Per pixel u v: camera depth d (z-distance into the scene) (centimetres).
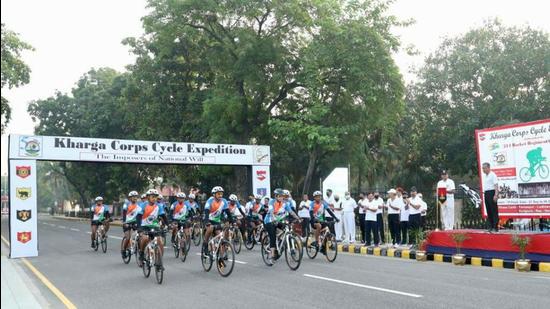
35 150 1880
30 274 1360
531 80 3306
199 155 2222
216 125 2995
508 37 3372
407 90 3744
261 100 3125
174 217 1553
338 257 1545
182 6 2856
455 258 1339
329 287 973
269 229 1309
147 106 3603
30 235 1847
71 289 1080
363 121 2900
